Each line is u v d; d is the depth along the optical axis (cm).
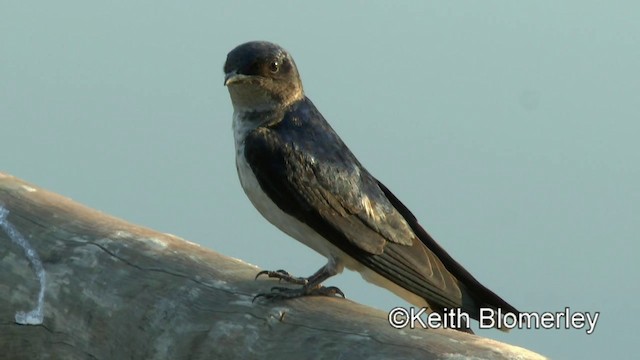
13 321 911
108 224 938
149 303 852
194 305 836
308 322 786
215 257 892
